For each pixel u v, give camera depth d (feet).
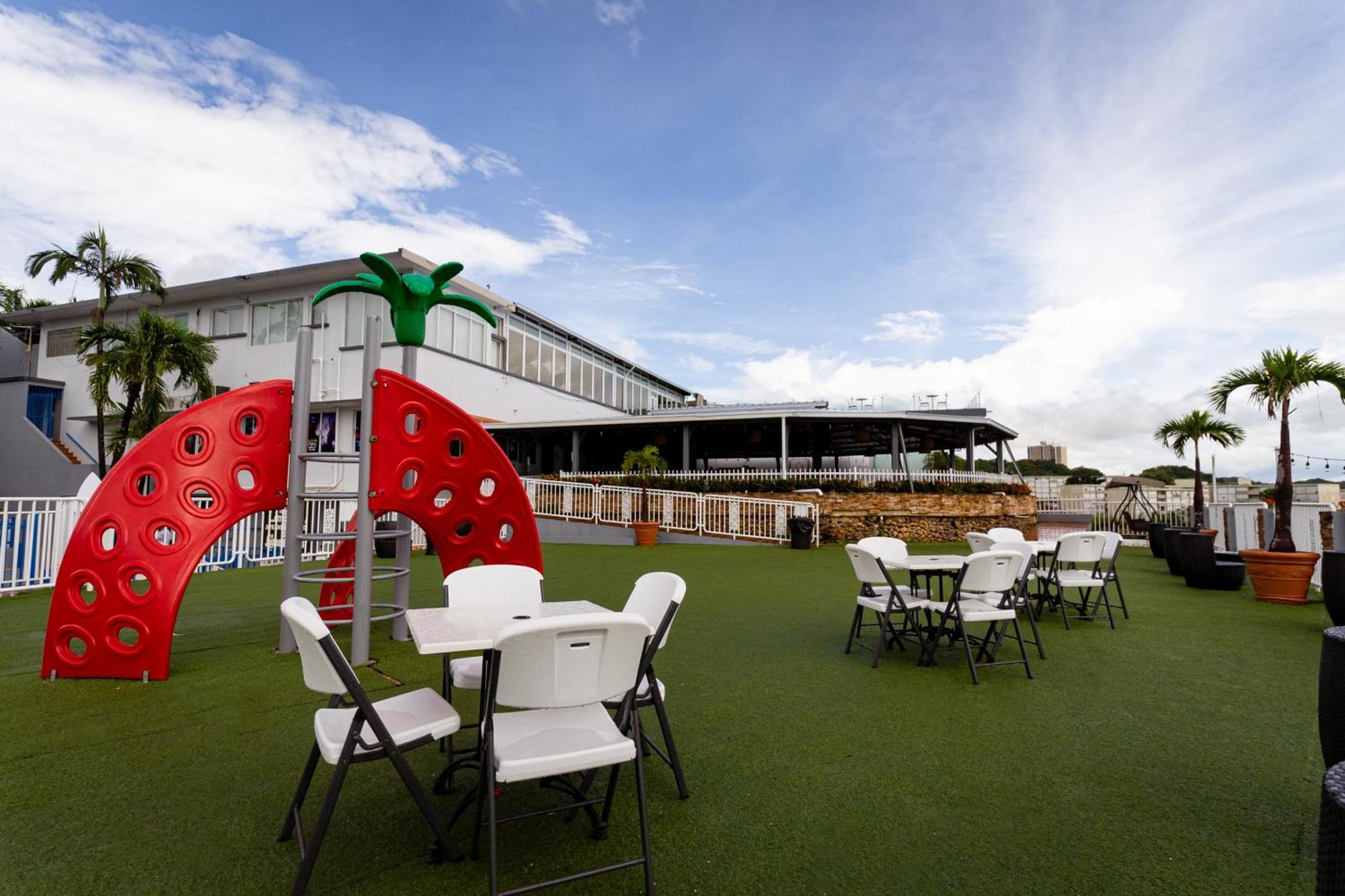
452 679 10.02
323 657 6.59
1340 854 3.46
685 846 7.66
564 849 7.63
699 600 25.32
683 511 54.39
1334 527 24.58
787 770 9.84
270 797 9.01
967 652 14.58
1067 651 17.58
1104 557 21.45
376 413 16.99
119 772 9.80
